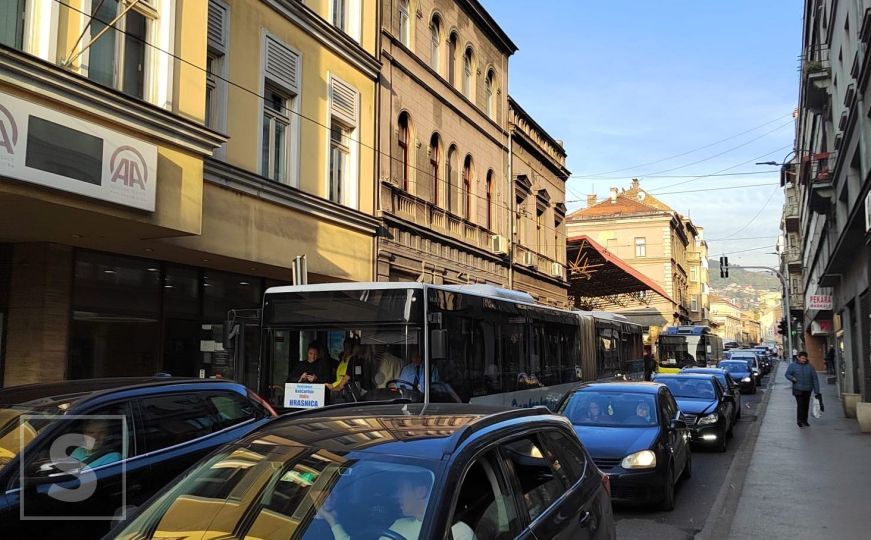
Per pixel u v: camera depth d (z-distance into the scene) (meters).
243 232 13.62
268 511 3.11
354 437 3.50
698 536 7.48
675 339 39.16
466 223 24.75
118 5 10.64
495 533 3.24
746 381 32.59
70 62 9.48
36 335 11.11
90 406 5.04
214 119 13.48
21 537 4.28
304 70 16.12
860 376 19.36
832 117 22.16
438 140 23.33
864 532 7.46
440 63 23.88
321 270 16.09
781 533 7.45
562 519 3.88
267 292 9.61
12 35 9.33
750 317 180.38
